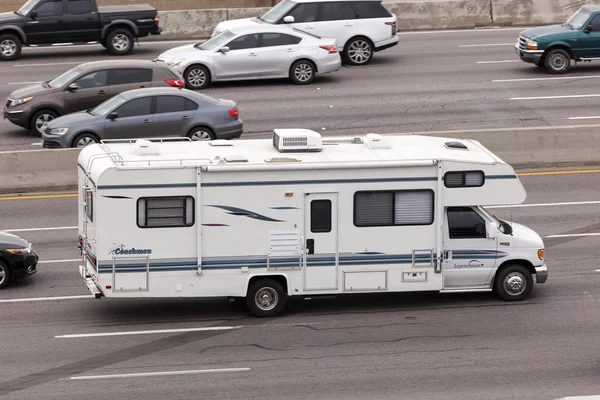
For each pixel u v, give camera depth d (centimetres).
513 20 10838
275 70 8519
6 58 9250
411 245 4434
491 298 4641
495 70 8962
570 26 8894
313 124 7394
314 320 4366
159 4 11319
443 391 3581
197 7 11412
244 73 8469
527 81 8562
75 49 9862
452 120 7500
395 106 7869
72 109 7194
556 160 6869
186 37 10319
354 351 3984
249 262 4341
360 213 4384
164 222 4262
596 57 8788
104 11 9388
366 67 9156
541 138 6844
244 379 3694
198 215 4266
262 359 3903
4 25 9175
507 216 5862
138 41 10238
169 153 4438
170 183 4238
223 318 4403
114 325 4300
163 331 4228
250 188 4294
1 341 4091
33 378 3703
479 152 4584
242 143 4662
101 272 4238
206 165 4253
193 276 4312
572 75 8744
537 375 3728
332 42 8625
